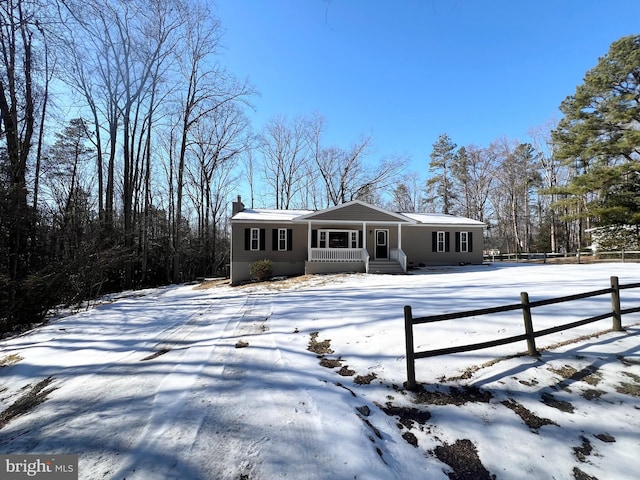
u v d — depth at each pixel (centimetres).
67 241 1124
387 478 230
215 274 3253
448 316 379
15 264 861
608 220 2075
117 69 1858
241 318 738
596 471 238
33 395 394
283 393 351
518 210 4247
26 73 1158
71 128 2261
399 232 1777
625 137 1892
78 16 838
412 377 359
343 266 1727
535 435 279
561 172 3556
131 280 1917
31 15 848
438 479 233
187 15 1689
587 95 2123
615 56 2020
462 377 379
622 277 1087
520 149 3753
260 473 232
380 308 716
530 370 388
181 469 237
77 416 324
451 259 2028
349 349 486
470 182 4053
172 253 2431
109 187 1898
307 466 239
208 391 361
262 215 1891
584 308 611
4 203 840
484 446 267
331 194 3266
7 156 1022
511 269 1656
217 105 2364
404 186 4234
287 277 1675
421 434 284
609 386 349
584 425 289
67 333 681
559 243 3772
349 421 295
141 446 265
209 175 3036
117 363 482
